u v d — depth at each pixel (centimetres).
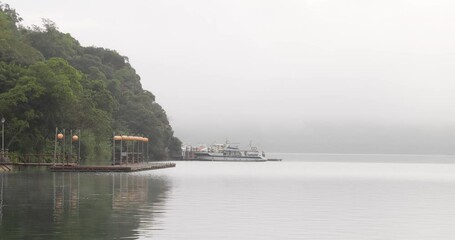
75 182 6200
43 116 10212
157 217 3288
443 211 3906
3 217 3156
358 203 4438
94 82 13962
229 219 3281
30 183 5859
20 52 11738
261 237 2697
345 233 2856
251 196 4941
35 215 3256
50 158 10462
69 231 2714
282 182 7456
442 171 14050
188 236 2669
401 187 6744
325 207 4078
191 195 4916
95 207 3734
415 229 3031
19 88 9656
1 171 8494
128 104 18012
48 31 16075
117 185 5941
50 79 10188
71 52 17850
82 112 11712
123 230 2778
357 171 13100
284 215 3525
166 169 12281
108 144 14588
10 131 9769
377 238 2733
